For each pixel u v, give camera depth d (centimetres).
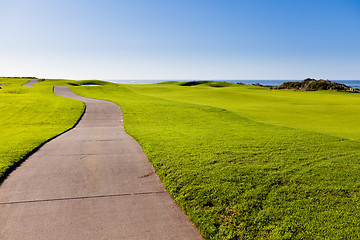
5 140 1171
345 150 1000
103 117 2108
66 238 436
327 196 586
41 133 1403
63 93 4444
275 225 475
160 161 846
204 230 465
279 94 5059
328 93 5506
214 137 1273
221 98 4184
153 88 6303
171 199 590
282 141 1165
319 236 438
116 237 442
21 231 452
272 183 659
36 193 604
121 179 704
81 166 809
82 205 550
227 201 565
